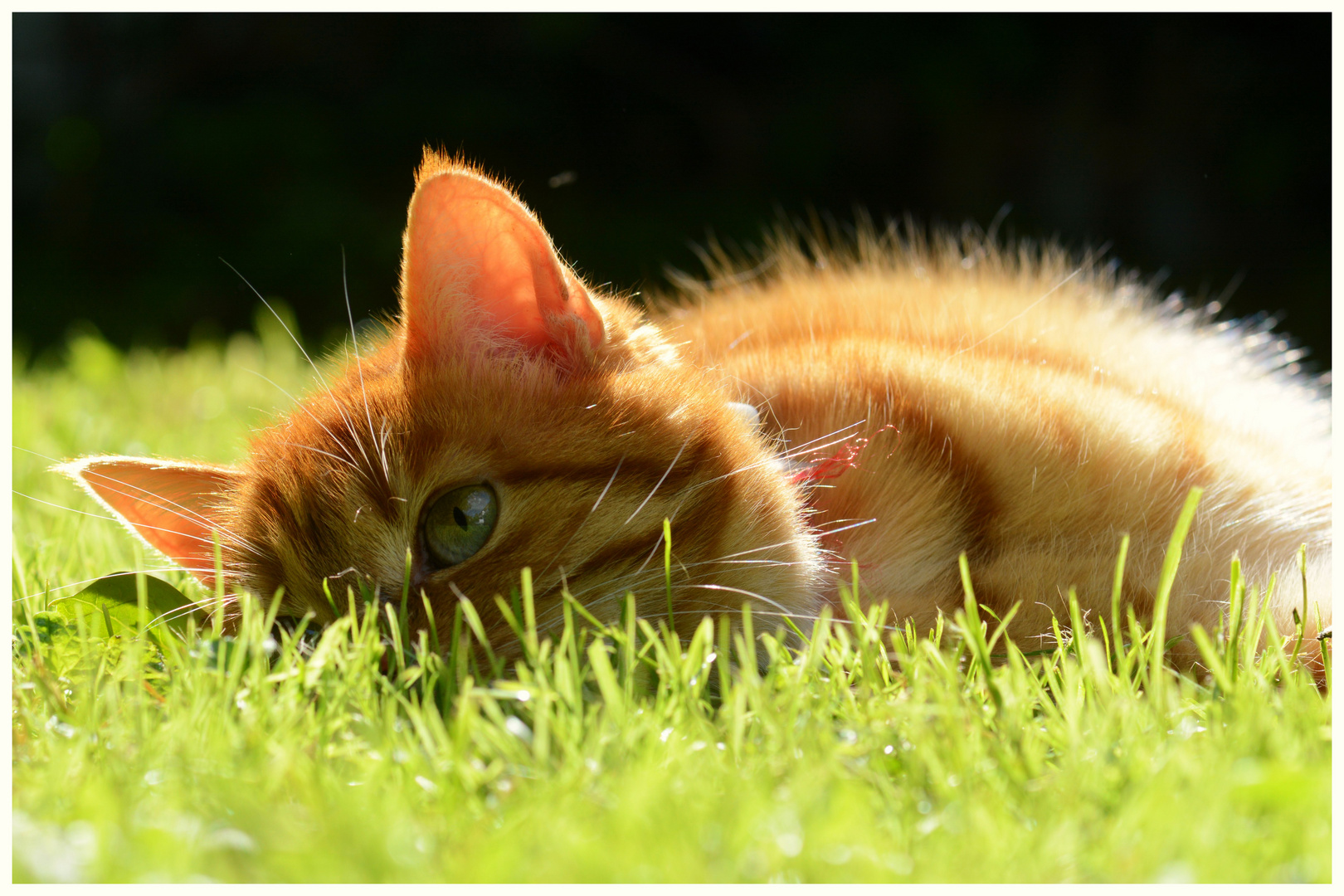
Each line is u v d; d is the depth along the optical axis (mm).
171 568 1679
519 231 1592
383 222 4445
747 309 1762
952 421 1652
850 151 4629
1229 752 1529
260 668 1565
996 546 1643
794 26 4574
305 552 1601
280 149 4512
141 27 4746
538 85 4715
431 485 1589
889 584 1633
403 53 4711
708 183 4746
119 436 2008
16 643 1601
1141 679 1574
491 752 1542
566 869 1495
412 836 1507
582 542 1588
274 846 1500
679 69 4773
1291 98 4293
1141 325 1771
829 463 1641
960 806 1516
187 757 1532
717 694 1585
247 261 4387
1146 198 4406
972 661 1580
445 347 1600
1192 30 4289
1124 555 1580
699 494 1597
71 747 1544
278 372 2580
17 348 3330
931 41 4387
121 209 4562
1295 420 1738
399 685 1564
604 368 1604
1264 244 4332
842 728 1551
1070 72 4398
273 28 4734
